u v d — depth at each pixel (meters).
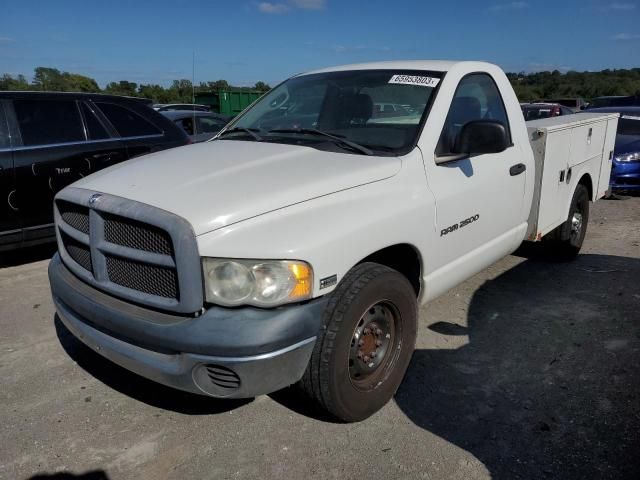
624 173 9.47
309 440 2.90
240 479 2.63
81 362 3.73
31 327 4.26
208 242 2.38
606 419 3.07
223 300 2.42
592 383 3.45
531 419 3.08
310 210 2.62
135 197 2.62
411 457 2.77
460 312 4.52
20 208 5.40
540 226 4.64
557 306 4.65
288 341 2.46
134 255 2.57
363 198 2.85
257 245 2.43
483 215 3.77
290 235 2.51
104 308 2.69
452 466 2.71
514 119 4.25
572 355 3.81
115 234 2.68
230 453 2.81
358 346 2.86
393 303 2.99
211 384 2.51
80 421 3.08
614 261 5.89
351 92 3.77
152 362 2.58
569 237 5.57
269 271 2.43
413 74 3.73
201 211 2.44
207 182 2.71
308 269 2.52
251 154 3.17
